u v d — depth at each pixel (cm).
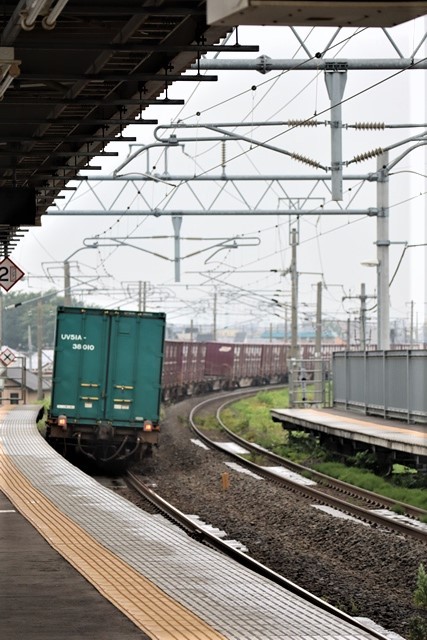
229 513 4591
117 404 6003
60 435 5969
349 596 2892
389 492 5025
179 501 4988
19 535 2797
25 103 3469
